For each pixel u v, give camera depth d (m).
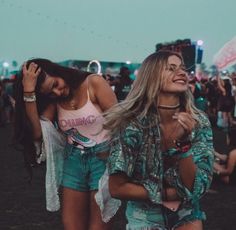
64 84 3.74
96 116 3.74
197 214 2.88
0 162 11.04
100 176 3.75
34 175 9.12
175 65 2.79
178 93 2.78
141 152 2.77
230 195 7.14
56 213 6.17
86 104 3.74
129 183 2.79
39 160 3.84
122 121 2.77
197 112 2.85
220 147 13.34
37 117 3.74
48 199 3.81
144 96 2.80
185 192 2.76
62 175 3.87
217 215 6.09
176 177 2.77
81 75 3.79
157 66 2.79
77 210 3.83
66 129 3.81
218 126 18.50
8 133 18.72
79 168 3.80
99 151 3.75
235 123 7.43
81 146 3.78
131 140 2.75
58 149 3.85
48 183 3.80
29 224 5.68
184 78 2.79
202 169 2.75
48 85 3.73
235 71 13.90
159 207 2.83
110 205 3.60
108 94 3.75
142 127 2.76
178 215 2.83
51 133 3.80
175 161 2.78
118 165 2.73
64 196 3.85
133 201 2.88
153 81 2.78
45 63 3.74
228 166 7.46
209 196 7.09
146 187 2.76
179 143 2.71
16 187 7.95
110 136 2.84
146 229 2.86
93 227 3.77
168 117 2.80
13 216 6.05
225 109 16.12
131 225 2.91
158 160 2.76
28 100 3.70
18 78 3.77
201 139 2.79
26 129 3.78
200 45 14.31
